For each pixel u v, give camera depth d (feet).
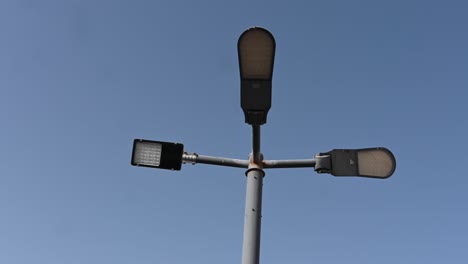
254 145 15.23
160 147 15.89
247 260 14.14
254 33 13.39
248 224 14.64
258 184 15.17
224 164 15.81
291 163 15.84
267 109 14.23
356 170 15.81
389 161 15.85
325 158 15.85
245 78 14.11
